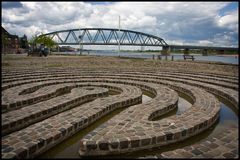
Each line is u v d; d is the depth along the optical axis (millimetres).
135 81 12906
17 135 5098
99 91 10055
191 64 22438
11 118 6238
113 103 8031
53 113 7492
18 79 13102
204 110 7051
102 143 4691
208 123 6211
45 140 4910
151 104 7891
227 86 11336
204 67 20688
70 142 5426
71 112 6914
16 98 8477
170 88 11070
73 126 5844
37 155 4727
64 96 9016
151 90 11211
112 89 11578
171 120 6105
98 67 21844
